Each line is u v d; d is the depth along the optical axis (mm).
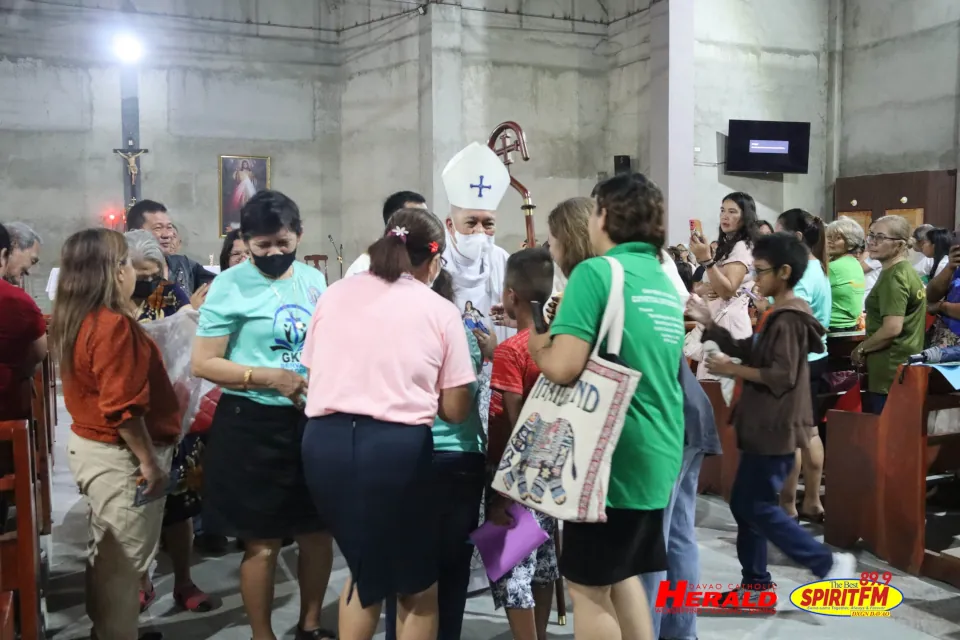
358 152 12383
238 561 3822
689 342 4559
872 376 4176
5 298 2684
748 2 11086
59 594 3445
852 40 11367
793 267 3070
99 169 11375
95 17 11219
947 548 3896
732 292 4219
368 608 2287
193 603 3258
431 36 11180
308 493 2660
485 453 2529
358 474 2135
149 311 3410
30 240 3584
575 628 2166
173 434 2754
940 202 10188
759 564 3211
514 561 2414
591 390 2023
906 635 2984
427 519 2217
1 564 2475
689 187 10703
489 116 11836
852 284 4730
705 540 4055
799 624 3078
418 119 11586
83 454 2564
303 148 12438
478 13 11664
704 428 2607
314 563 2850
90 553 2648
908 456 3566
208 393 3246
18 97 10945
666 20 10562
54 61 11078
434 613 2334
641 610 2244
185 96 11750
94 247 2479
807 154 11188
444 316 2244
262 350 2623
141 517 2615
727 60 11031
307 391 2398
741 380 3473
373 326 2186
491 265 3521
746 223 4289
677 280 3078
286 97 12289
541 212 12234
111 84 11359
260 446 2607
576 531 2139
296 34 12281
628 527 2109
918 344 4070
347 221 12633
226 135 11992
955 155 10102
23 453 2459
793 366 2951
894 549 3635
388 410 2145
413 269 2359
